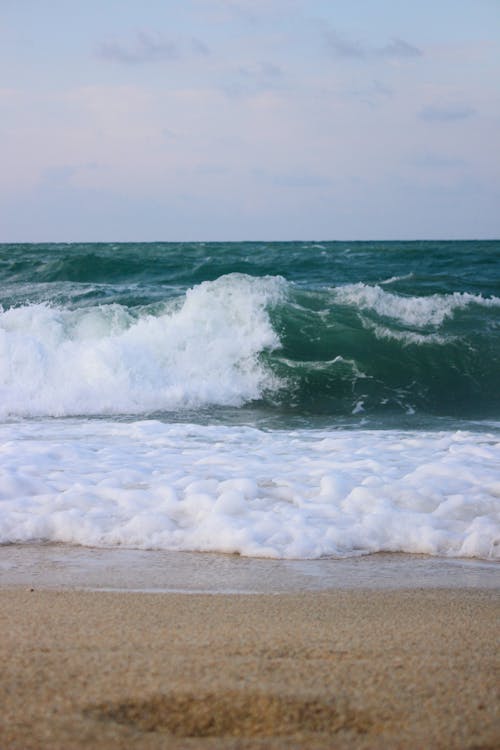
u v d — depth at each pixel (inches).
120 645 102.8
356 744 72.8
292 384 446.6
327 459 273.0
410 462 266.5
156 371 439.8
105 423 362.3
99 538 186.9
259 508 207.9
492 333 507.5
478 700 83.4
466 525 193.0
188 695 83.7
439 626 120.0
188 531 189.5
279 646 103.6
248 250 1373.0
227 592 147.0
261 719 78.4
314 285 803.4
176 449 296.0
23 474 240.7
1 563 169.0
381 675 91.2
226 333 474.0
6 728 74.9
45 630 111.5
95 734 74.0
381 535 187.8
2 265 911.7
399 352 481.4
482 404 437.1
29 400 398.9
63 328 478.0
